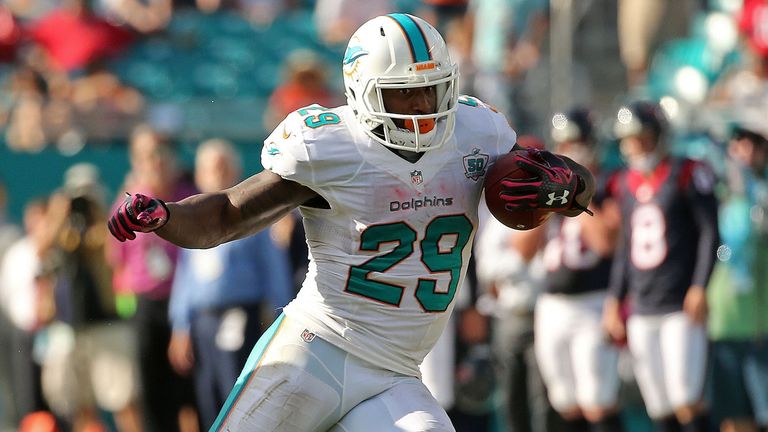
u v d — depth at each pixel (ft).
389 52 43.52
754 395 81.00
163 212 41.37
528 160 44.75
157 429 86.94
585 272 80.28
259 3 130.00
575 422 81.92
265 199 44.16
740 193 81.76
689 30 101.60
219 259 80.28
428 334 46.55
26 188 96.63
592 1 99.09
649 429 89.56
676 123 91.09
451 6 119.03
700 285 76.33
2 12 115.24
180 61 119.65
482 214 84.99
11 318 90.27
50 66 112.47
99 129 97.50
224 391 80.59
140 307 86.22
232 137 97.66
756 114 91.45
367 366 45.78
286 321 46.75
